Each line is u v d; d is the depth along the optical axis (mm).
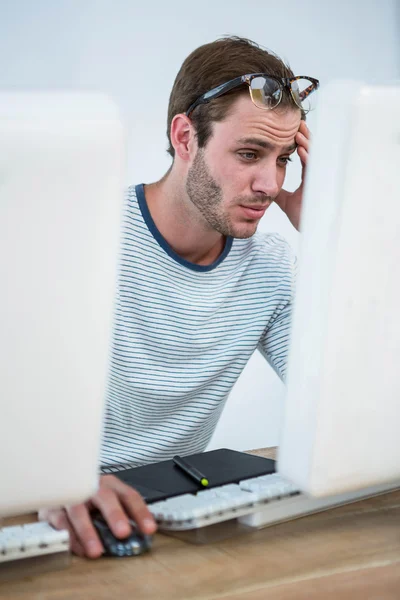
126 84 2963
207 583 771
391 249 731
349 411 767
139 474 1060
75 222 645
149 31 2969
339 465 779
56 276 650
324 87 702
